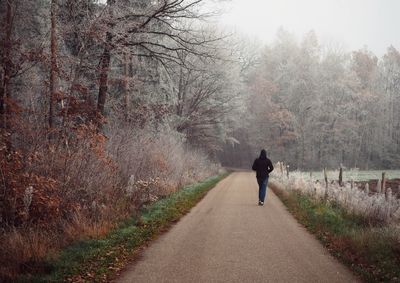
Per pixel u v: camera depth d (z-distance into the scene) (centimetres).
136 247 952
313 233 1132
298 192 2006
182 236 1078
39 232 947
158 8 1797
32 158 1105
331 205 1530
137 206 1414
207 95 3788
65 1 1661
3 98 1298
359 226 1145
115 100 2247
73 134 1367
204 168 3841
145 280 716
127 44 1842
